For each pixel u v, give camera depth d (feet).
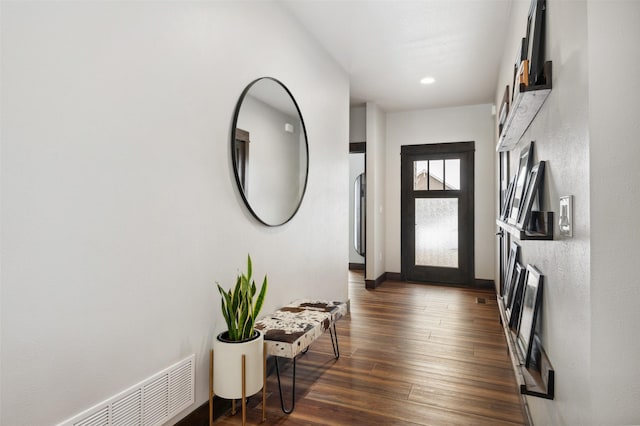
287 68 8.97
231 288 6.87
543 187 5.13
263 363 6.30
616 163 3.14
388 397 7.09
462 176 17.74
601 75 3.19
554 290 4.48
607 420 3.16
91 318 4.39
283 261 8.82
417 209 18.61
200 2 6.14
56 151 4.03
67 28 4.14
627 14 3.14
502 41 10.68
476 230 17.43
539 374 5.07
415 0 8.66
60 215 4.07
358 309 13.51
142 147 5.05
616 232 3.14
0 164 3.57
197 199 6.05
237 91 7.06
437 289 16.97
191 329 5.90
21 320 3.74
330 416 6.44
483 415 6.46
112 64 4.63
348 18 9.45
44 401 3.92
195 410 5.96
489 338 10.35
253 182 7.49
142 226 5.05
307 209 10.08
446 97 16.19
